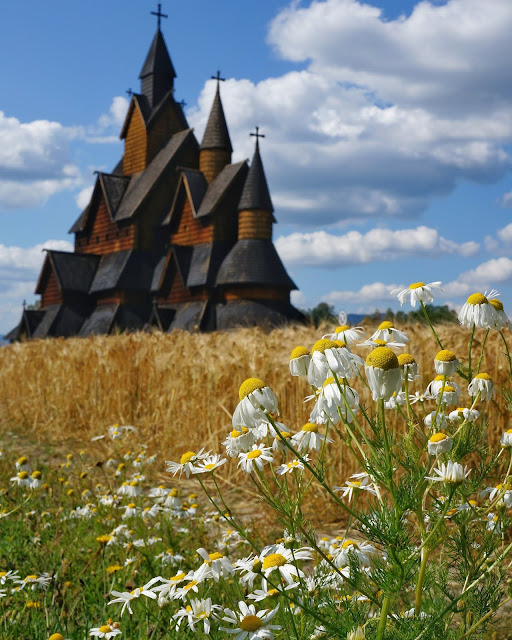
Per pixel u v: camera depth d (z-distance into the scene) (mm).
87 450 12148
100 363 14297
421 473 2562
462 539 2996
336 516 7027
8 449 11609
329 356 2588
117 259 54625
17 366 18797
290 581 2795
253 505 7809
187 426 10891
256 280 44812
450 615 2898
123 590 4430
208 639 3451
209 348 12023
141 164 58125
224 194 48656
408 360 3168
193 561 4922
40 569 5070
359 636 2359
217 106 52906
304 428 3240
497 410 6355
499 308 3229
